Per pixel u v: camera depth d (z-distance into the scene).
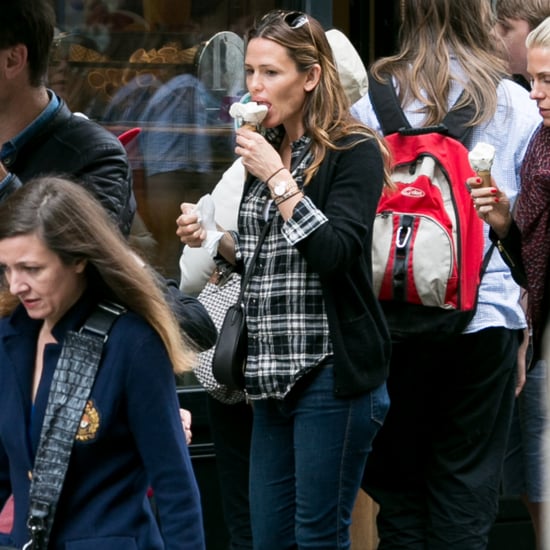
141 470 7.97
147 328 7.86
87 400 7.70
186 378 14.94
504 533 16.16
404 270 11.42
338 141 10.48
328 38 12.05
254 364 10.78
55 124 9.57
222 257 11.05
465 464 12.31
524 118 12.11
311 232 10.09
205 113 14.93
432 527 12.47
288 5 15.00
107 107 14.70
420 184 11.48
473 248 11.61
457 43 12.02
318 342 10.54
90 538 7.75
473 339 11.95
